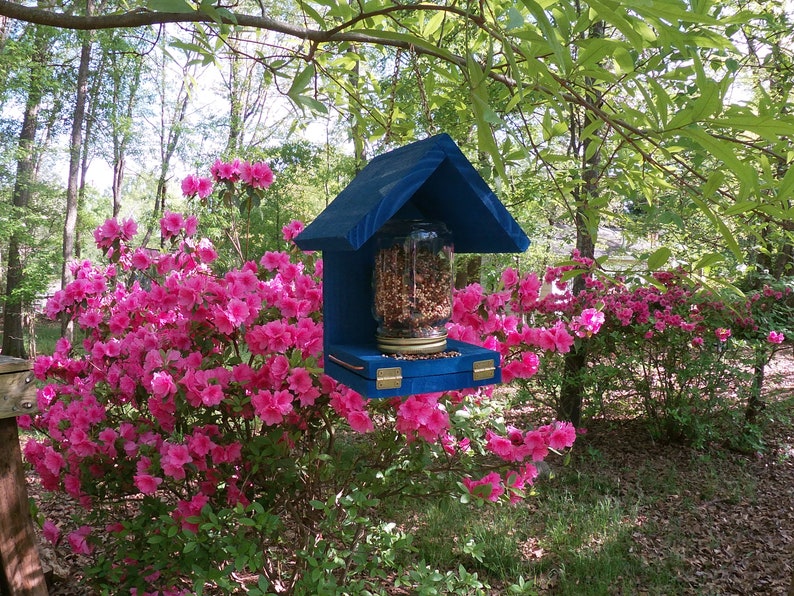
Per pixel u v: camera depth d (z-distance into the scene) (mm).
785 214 1494
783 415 7301
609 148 3771
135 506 3494
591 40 1428
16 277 13062
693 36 1391
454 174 1790
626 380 7082
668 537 4590
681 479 5797
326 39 1923
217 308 2594
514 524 4578
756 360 6613
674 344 6582
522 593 2854
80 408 2768
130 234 3109
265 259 2961
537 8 1136
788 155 1746
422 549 4125
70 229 13328
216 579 2379
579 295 6520
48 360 3076
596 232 2363
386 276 1862
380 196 1669
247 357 3025
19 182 13148
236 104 16516
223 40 1920
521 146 1768
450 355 1842
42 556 3492
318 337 2520
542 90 1519
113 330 3029
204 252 3262
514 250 1984
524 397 6703
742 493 5523
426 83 2600
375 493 2758
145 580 2717
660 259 1911
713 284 2027
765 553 4398
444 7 1653
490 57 1350
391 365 1702
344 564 2662
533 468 2672
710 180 1672
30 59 12211
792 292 6836
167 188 17938
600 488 5441
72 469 2799
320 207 17484
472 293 2709
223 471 2797
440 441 2672
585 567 4016
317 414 2838
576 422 6832
